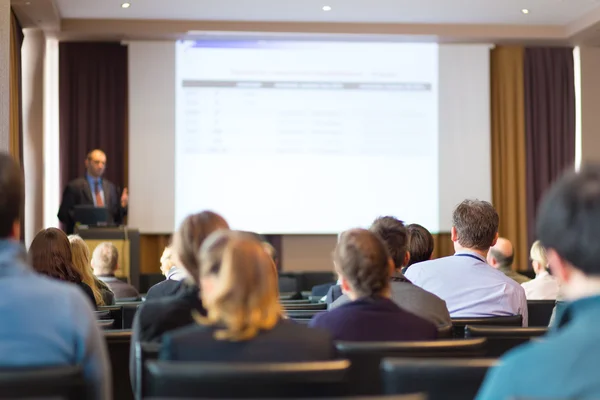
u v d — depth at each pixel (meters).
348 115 9.23
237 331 1.77
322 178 9.21
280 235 9.52
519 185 9.56
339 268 2.38
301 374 1.63
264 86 9.16
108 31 8.70
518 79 9.52
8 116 6.39
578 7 8.38
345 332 2.26
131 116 9.04
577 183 1.23
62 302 1.83
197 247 2.37
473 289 3.40
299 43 9.19
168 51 9.08
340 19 8.74
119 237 7.36
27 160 8.84
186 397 1.63
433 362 1.67
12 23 7.70
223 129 9.12
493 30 9.05
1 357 1.76
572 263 1.22
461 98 9.31
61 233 3.69
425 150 9.30
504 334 2.45
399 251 3.18
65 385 1.63
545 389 1.16
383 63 9.25
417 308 2.83
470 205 3.56
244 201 9.14
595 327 1.18
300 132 9.20
